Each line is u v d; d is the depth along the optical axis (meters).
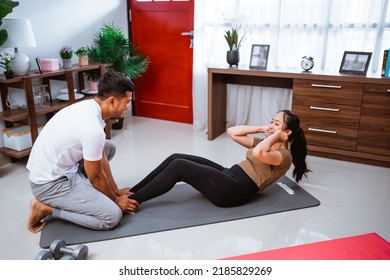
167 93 4.51
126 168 3.15
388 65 3.00
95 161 2.02
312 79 3.20
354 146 3.20
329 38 3.47
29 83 2.98
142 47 4.50
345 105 3.13
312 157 3.38
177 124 4.45
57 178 2.11
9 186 2.82
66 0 3.67
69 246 2.07
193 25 4.08
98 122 2.02
